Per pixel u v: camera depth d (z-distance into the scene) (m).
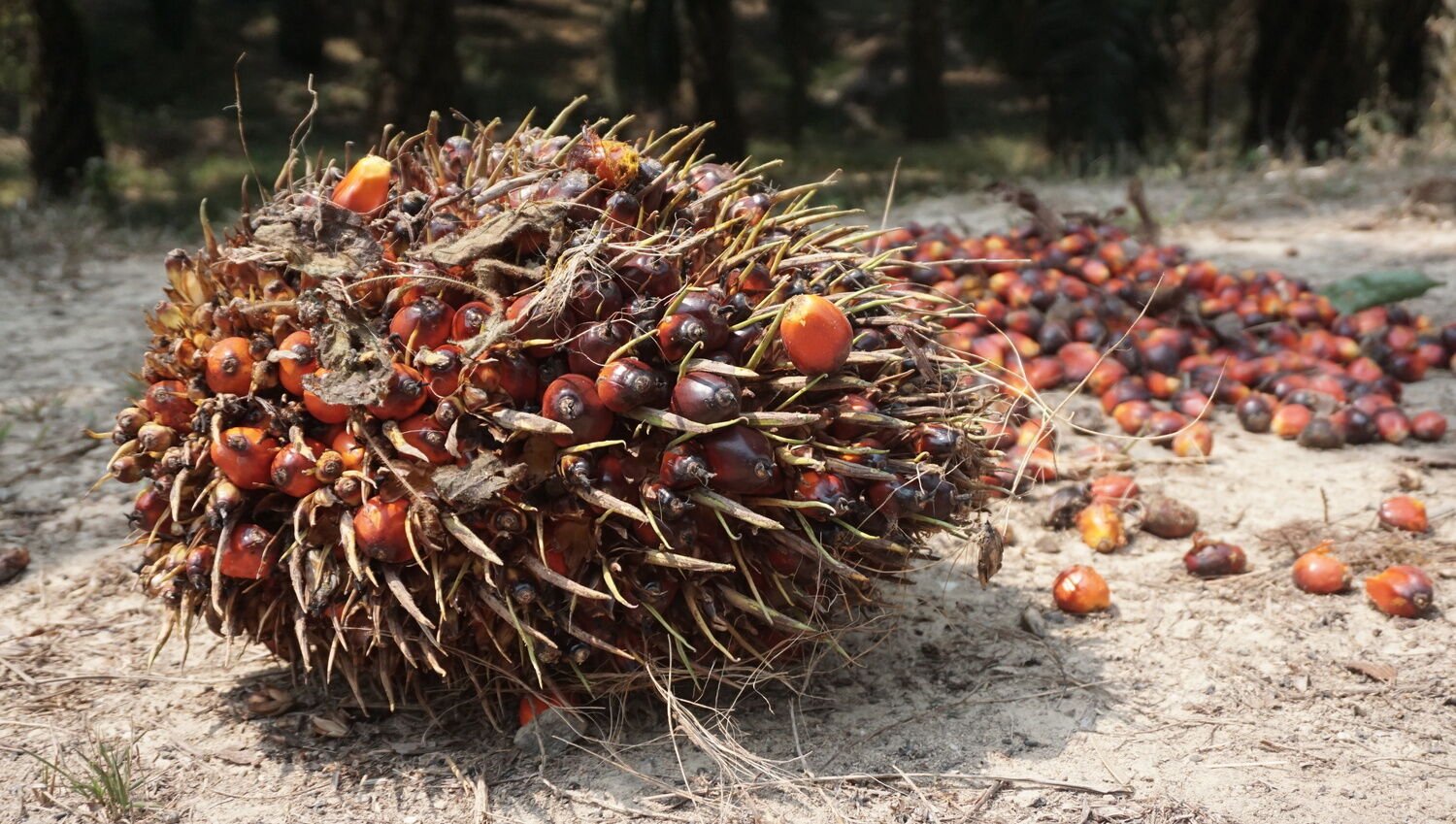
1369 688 3.47
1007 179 12.73
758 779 3.07
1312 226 9.38
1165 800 2.97
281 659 3.56
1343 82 13.65
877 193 15.80
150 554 3.14
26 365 6.81
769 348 2.94
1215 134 15.95
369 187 3.08
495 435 2.74
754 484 2.81
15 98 24.02
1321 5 13.44
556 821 2.95
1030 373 5.85
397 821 2.96
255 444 2.83
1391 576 3.88
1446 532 4.41
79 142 15.08
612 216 3.03
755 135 27.69
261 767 3.20
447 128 12.31
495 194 3.05
